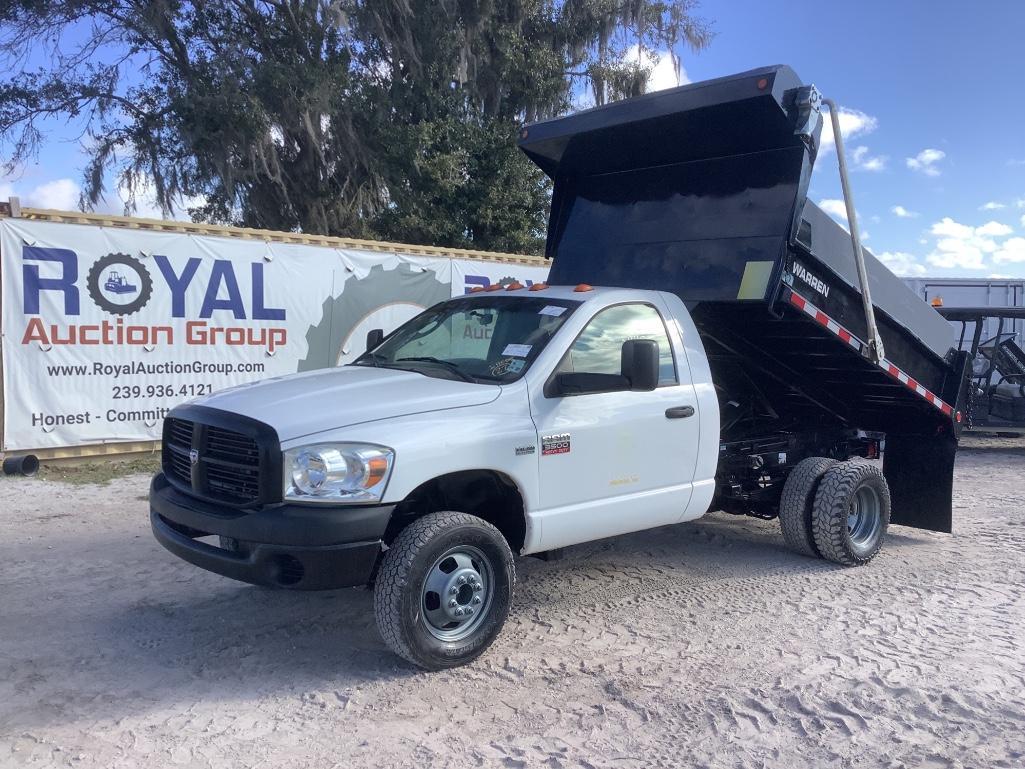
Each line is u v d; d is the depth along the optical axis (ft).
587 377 16.31
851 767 11.79
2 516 25.80
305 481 13.88
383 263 42.96
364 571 14.03
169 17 69.92
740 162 20.17
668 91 19.79
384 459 14.10
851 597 19.25
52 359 32.65
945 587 20.03
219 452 15.15
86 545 22.79
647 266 21.54
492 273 48.34
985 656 15.67
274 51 73.46
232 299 37.50
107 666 15.03
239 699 13.83
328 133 75.10
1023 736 12.66
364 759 11.95
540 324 17.65
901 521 25.43
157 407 35.58
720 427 22.11
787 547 23.15
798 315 19.75
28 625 16.88
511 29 80.23
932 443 24.93
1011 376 44.47
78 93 72.54
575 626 17.33
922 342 23.32
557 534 16.61
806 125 18.52
